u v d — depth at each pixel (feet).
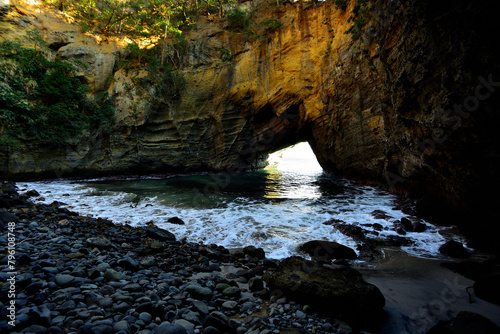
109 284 9.46
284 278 10.41
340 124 54.75
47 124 50.34
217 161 75.51
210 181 55.26
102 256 12.54
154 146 68.23
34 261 10.89
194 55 73.97
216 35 75.41
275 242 18.04
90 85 61.11
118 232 18.17
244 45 73.82
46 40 58.13
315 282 9.66
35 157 48.96
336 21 58.44
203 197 35.50
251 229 20.89
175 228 20.97
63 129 52.49
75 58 60.03
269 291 10.18
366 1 42.19
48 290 8.43
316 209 28.37
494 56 11.02
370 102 45.03
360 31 45.96
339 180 56.90
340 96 54.24
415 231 20.16
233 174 74.08
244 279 11.60
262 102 70.74
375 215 25.04
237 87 72.43
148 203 30.83
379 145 43.16
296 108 68.64
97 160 59.36
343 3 55.01
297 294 9.59
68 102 54.80
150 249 14.76
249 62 71.56
